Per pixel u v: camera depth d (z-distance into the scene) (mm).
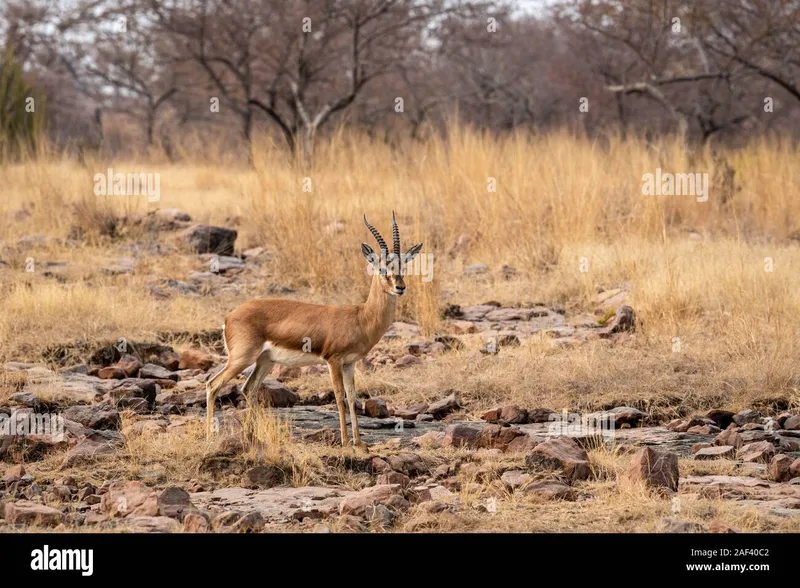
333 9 26125
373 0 26656
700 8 24406
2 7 33562
